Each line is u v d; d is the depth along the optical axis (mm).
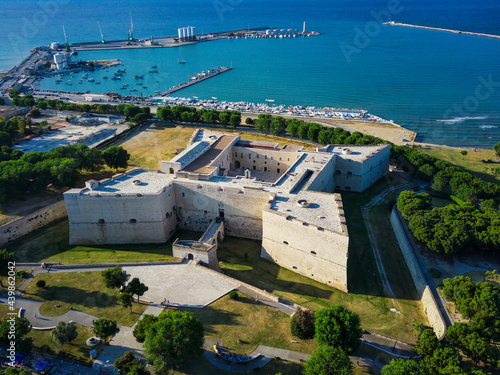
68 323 89250
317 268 116500
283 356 87188
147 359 79188
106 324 87000
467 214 122875
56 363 84500
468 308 90125
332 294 111125
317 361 76375
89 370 83000
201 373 82625
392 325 98875
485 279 107250
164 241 137625
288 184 140500
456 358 77500
